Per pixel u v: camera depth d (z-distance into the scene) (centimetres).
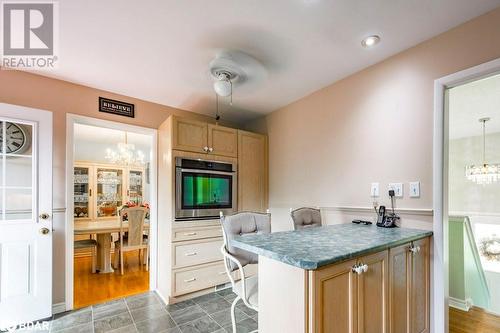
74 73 232
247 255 166
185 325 208
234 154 306
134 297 267
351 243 126
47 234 219
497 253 436
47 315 216
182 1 144
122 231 363
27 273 209
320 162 264
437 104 174
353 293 109
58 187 237
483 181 459
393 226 190
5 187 208
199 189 272
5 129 209
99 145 558
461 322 205
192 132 273
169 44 187
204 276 268
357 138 227
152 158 298
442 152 171
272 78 241
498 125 399
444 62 172
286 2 145
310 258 96
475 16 158
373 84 216
